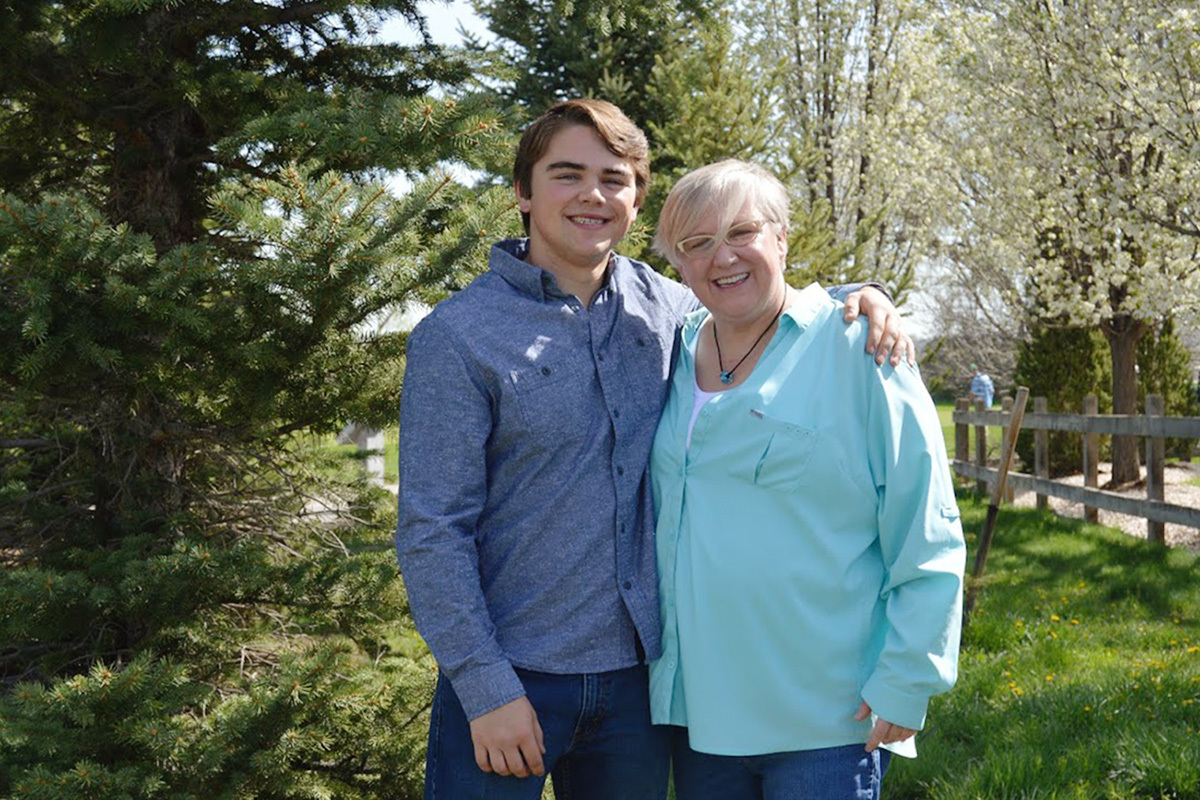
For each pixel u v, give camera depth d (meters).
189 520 3.33
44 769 2.53
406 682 3.32
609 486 1.97
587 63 8.82
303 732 2.90
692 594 1.96
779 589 1.91
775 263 1.99
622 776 2.02
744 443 1.94
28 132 3.56
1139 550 7.86
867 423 1.93
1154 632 5.78
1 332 2.67
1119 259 9.77
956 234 12.90
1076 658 5.21
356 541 3.73
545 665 1.91
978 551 5.95
